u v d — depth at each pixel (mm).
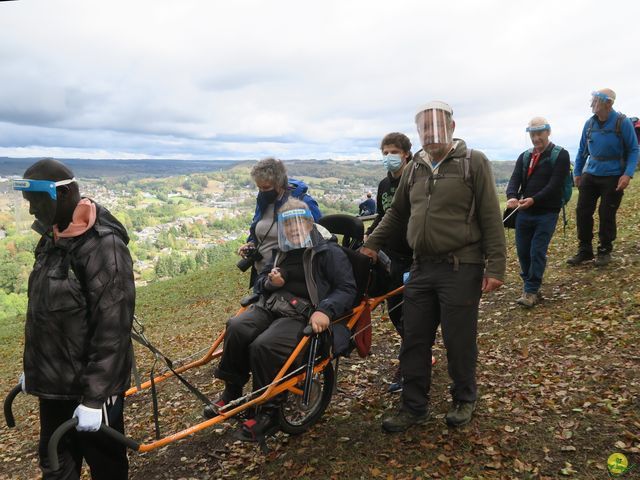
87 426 2428
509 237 13695
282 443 4105
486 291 3463
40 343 2559
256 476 3766
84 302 2549
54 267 2541
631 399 3779
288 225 3812
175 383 6465
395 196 4055
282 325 3688
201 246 158125
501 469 3285
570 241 10617
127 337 2602
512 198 6082
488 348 5449
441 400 4320
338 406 4609
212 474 3957
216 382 6195
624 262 7234
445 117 3457
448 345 3658
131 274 2652
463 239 3510
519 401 4074
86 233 2584
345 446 3891
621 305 5750
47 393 2582
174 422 5172
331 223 4938
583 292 6504
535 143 5898
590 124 7078
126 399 6164
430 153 3590
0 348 16156
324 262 3863
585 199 7402
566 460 3254
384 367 5484
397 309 4543
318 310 3639
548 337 5367
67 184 2537
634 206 13203
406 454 3631
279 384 3531
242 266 4523
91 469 2877
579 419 3660
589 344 4973
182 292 19406
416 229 3633
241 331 3705
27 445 5652
